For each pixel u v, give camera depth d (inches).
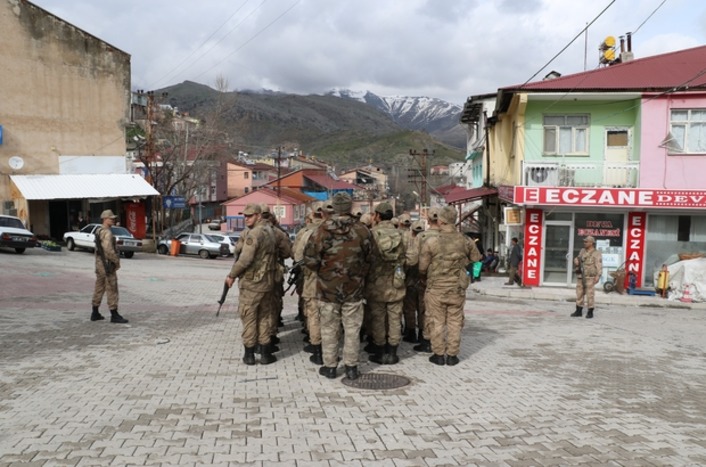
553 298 732.7
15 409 205.0
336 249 246.1
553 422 204.4
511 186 834.8
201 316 432.5
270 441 179.2
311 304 280.4
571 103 833.5
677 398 245.0
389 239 271.6
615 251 806.5
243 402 218.4
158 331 364.2
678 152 788.6
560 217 812.6
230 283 268.4
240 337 349.4
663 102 788.6
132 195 1301.7
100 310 449.7
